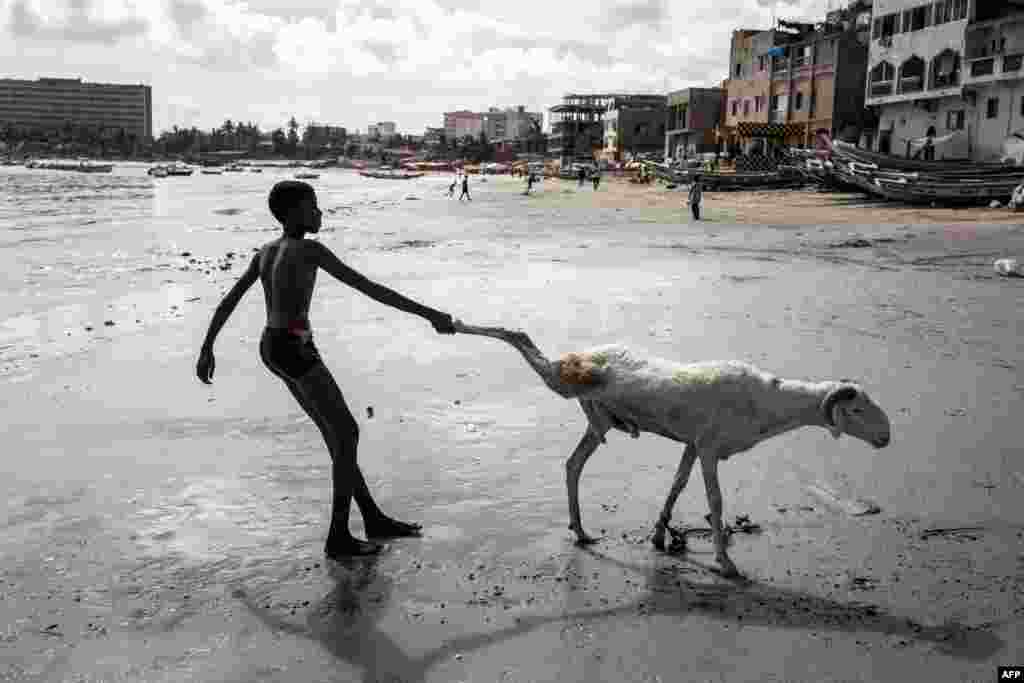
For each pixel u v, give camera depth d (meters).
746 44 76.06
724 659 3.86
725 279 17.62
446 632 4.11
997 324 12.43
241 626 4.16
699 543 5.14
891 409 7.93
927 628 4.12
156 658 3.87
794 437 7.09
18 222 34.84
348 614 4.28
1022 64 42.69
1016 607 4.32
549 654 3.90
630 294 15.55
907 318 12.94
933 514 5.51
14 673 3.74
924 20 50.66
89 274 18.23
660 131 114.81
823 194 51.66
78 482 6.11
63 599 4.42
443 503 5.79
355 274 4.93
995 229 28.28
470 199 55.84
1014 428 7.32
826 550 5.01
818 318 12.93
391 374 9.40
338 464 4.94
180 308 13.84
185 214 40.56
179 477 6.23
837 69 62.59
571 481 5.16
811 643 3.99
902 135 54.38
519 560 4.91
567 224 34.09
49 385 8.86
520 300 14.86
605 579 4.67
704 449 4.72
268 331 4.86
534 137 190.75
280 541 5.18
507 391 8.67
